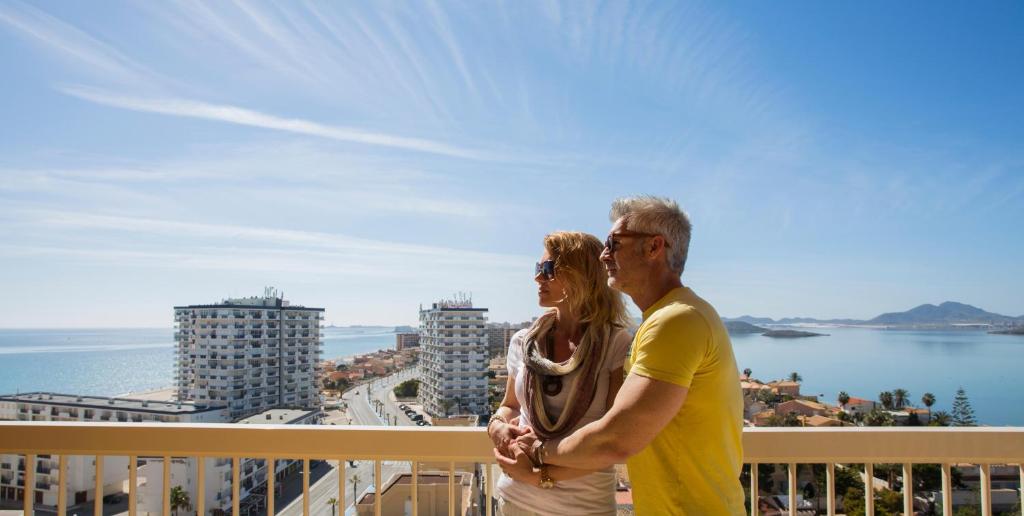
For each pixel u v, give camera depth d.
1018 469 1.94
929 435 1.91
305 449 1.96
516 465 1.54
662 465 1.36
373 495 1.99
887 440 1.91
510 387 1.84
